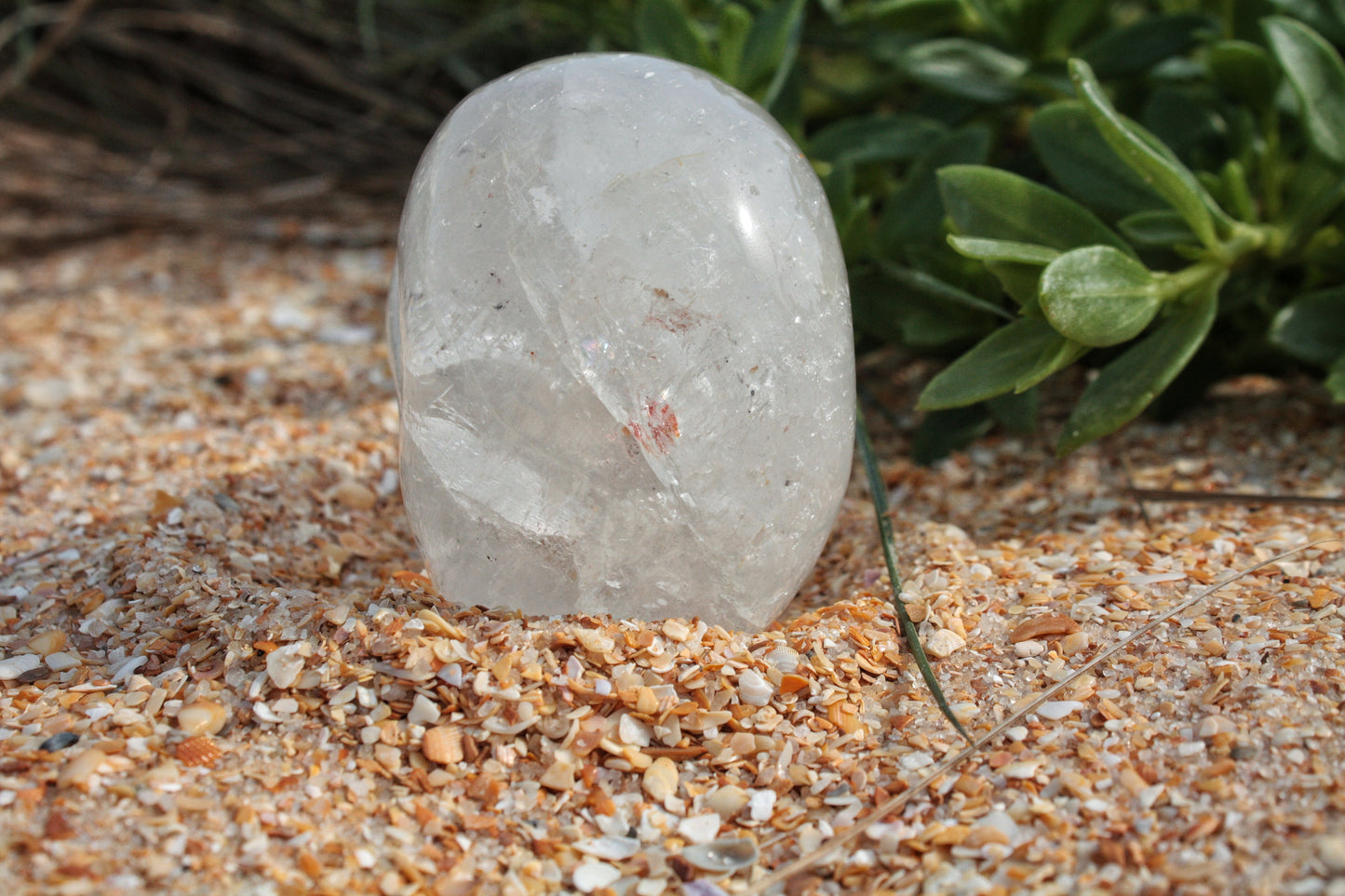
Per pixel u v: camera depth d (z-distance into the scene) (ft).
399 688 1.30
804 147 1.65
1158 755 1.26
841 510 1.54
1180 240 1.48
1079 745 1.27
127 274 2.14
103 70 2.44
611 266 1.27
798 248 1.31
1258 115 1.62
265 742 1.28
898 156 1.64
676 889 1.23
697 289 1.28
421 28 2.35
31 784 1.25
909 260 1.58
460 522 1.32
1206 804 1.23
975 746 1.28
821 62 2.08
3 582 1.43
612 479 1.29
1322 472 1.51
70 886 1.20
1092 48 1.63
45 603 1.40
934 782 1.26
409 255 1.31
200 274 2.13
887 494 1.56
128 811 1.24
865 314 1.59
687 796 1.27
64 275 2.16
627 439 1.29
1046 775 1.26
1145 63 1.62
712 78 1.34
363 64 2.33
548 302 1.27
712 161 1.29
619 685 1.29
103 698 1.31
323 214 2.27
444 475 1.31
